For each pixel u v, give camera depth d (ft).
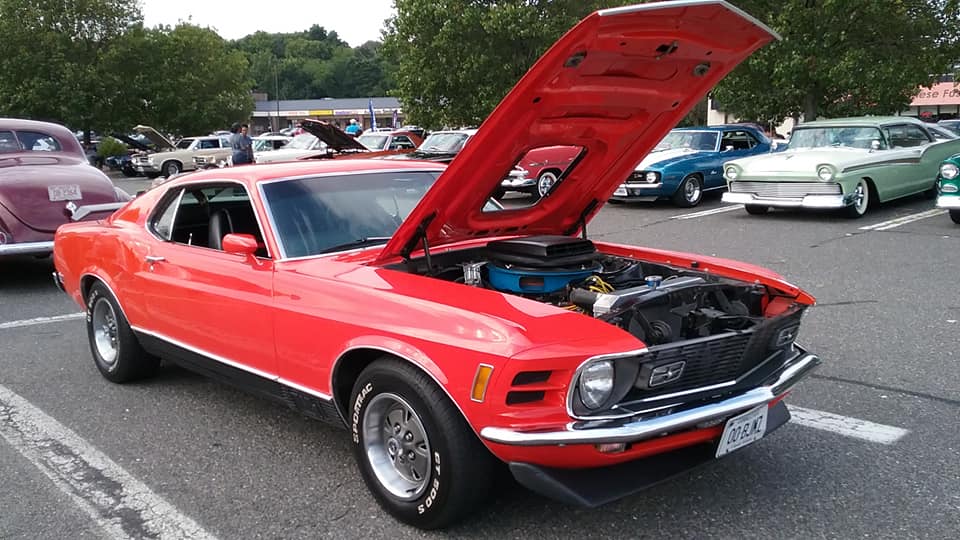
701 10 10.02
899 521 10.39
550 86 10.66
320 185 13.70
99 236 16.78
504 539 10.16
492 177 12.26
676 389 9.93
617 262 13.71
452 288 10.69
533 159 42.32
